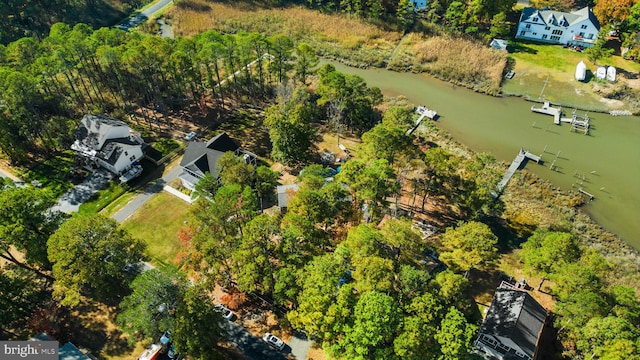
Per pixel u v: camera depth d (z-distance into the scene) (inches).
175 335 2069.4
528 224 3240.7
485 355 2358.5
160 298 2137.1
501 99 4702.3
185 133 4057.6
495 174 3198.8
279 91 4345.5
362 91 4094.5
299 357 2341.3
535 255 2508.6
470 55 5226.4
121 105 4293.8
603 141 4111.7
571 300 2241.6
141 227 3117.6
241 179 3021.7
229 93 4645.7
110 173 3558.1
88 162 3587.6
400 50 5516.7
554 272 2427.4
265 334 2409.0
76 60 3998.5
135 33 4475.9
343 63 5393.7
